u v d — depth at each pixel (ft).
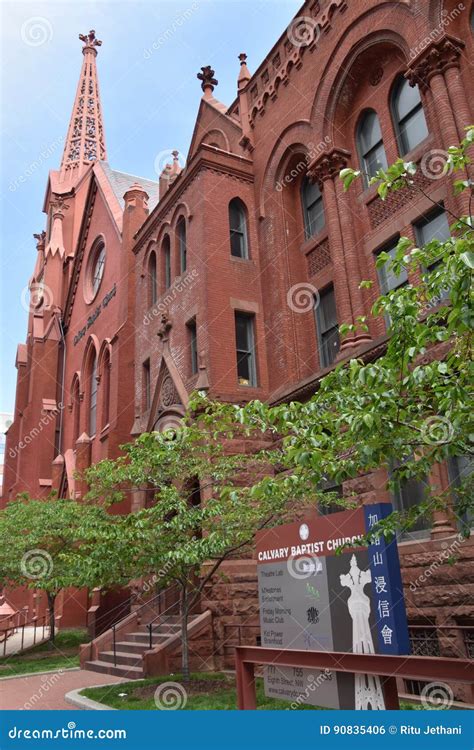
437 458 19.66
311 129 57.16
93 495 52.60
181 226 70.08
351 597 24.99
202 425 51.75
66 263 155.43
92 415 109.50
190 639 45.34
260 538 31.12
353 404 19.17
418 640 35.06
